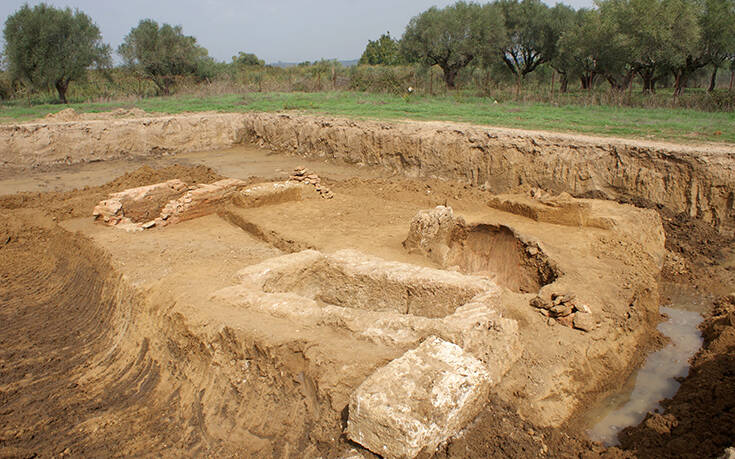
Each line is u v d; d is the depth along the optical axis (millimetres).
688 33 23422
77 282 10305
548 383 6398
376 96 31109
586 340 7293
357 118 21656
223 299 7340
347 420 5316
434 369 5281
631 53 25656
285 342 6094
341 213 13117
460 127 18156
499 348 6398
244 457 5566
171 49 38750
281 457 5395
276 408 5898
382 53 64125
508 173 15445
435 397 4988
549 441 5680
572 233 11195
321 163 20344
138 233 11367
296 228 11773
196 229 12211
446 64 36781
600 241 10852
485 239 10836
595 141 14859
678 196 13109
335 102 28203
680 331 9094
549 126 17906
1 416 6848
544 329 7449
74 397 7250
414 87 33938
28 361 8156
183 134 23203
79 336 8891
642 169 13594
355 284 8242
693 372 7695
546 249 9883
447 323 6270
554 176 14695
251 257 10141
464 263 11023
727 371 7215
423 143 17328
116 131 21562
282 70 53188
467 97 30125
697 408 6461
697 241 12227
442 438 5047
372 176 18203
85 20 32438
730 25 23578
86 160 20766
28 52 29688
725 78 39375
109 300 9109
